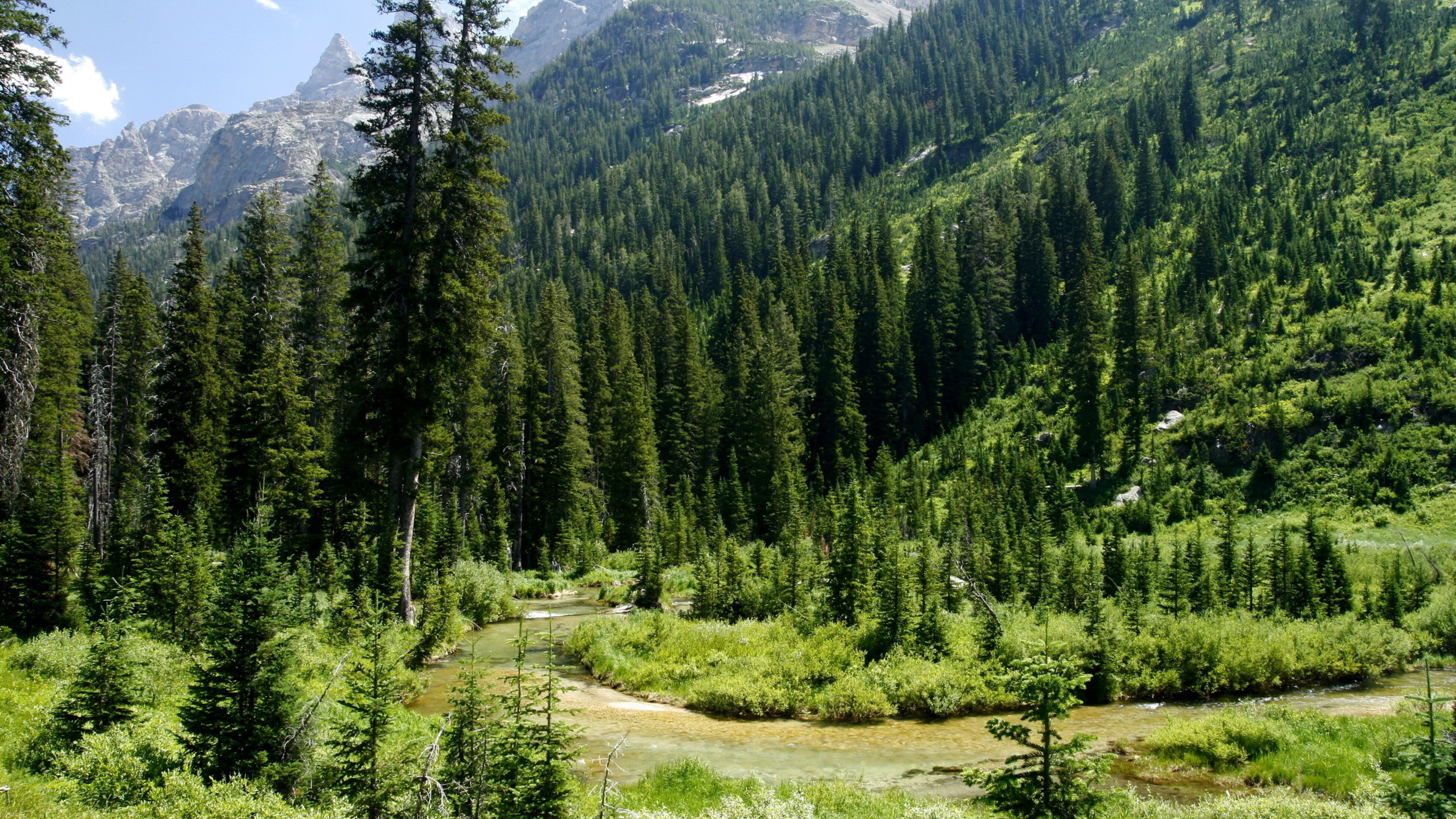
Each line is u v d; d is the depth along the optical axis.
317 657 17.59
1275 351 69.31
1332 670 23.77
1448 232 83.00
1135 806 11.34
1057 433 71.12
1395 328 65.69
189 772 9.18
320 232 41.50
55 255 27.00
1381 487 55.62
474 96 25.16
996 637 22.55
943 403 83.62
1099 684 21.53
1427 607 31.92
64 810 8.30
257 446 37.31
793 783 13.50
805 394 78.12
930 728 18.39
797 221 140.00
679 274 122.62
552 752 8.20
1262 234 90.94
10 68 21.34
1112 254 98.50
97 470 36.56
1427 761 8.59
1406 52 120.62
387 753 8.44
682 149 176.12
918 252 97.50
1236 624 25.88
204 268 40.16
